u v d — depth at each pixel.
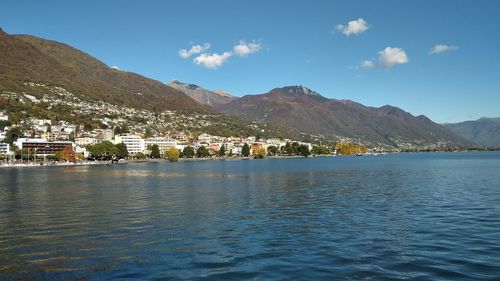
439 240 35.94
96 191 83.62
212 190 84.50
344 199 66.31
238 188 88.81
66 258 31.45
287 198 68.88
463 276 26.41
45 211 55.31
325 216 49.53
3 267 29.38
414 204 59.03
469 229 40.44
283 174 140.25
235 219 48.03
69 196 74.12
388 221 45.47
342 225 43.44
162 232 40.75
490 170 145.00
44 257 31.80
